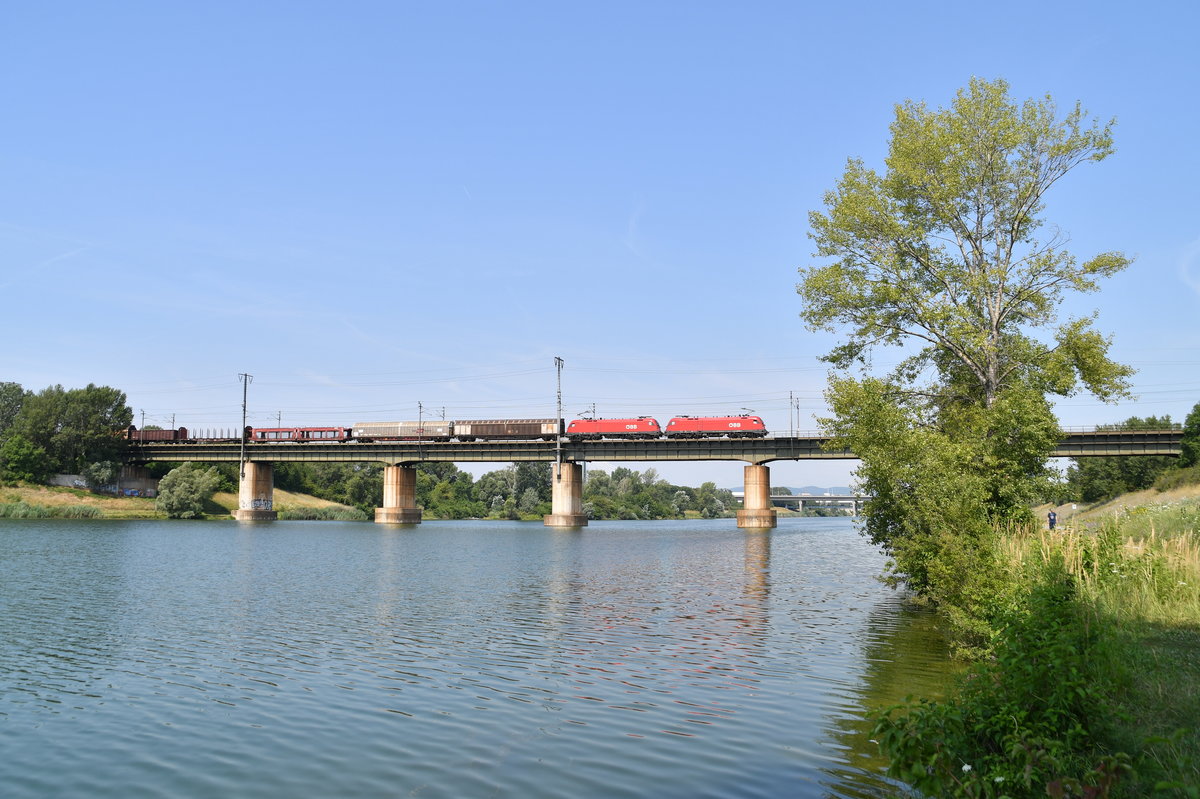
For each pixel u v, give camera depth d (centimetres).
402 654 2711
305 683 2300
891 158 4203
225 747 1739
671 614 3612
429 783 1518
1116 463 12150
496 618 3519
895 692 2123
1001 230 4159
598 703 2050
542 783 1506
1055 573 1836
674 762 1608
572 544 9562
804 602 4016
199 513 15900
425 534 11988
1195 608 2144
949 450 3120
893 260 4041
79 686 2281
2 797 1471
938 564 2769
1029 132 4019
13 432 15912
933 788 1210
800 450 13062
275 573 5625
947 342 4041
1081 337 3772
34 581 4959
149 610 3775
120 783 1538
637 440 13912
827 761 1605
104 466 16075
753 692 2144
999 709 1373
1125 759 1134
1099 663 1466
